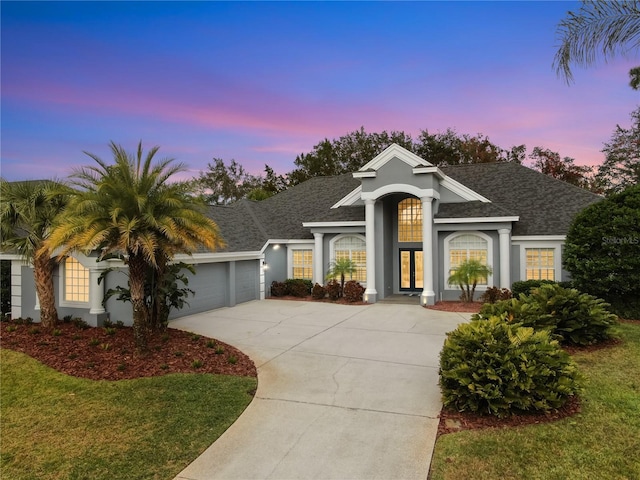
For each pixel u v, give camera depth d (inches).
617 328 454.3
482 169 952.9
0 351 394.3
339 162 1985.7
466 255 774.5
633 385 286.4
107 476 192.7
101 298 497.4
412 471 189.8
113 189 362.6
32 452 216.7
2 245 474.3
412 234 860.6
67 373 332.2
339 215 858.1
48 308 474.0
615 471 182.4
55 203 465.4
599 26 362.3
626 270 501.0
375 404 273.9
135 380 315.3
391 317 610.2
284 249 903.1
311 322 568.7
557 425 227.8
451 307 690.2
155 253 393.1
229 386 306.5
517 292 673.0
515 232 743.7
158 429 239.8
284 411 264.4
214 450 215.2
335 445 217.5
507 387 239.8
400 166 750.5
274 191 1983.3
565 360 260.4
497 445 208.2
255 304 741.9
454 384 257.3
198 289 644.1
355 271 795.4
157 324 442.0
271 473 191.3
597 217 524.7
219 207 881.5
